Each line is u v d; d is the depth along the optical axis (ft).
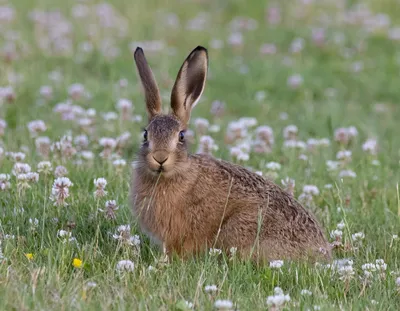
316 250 33.81
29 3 87.04
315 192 40.34
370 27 85.10
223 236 33.99
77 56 71.67
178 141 33.71
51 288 28.40
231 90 67.87
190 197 33.78
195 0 93.97
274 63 73.82
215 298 28.81
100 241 34.45
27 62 68.95
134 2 91.40
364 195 42.06
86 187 40.22
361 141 55.67
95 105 58.18
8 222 35.06
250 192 34.45
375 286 30.91
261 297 29.22
